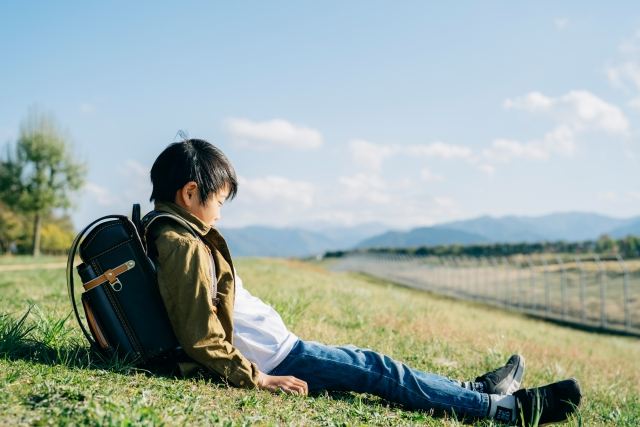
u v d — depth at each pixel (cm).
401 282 4156
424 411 301
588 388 522
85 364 293
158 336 281
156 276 279
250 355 292
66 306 562
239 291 301
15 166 3816
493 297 3148
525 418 300
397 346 519
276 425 234
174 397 249
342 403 293
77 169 3941
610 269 3409
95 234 279
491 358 530
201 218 293
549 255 4434
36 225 3991
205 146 299
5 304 574
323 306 748
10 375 242
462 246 5684
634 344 1638
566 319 2292
